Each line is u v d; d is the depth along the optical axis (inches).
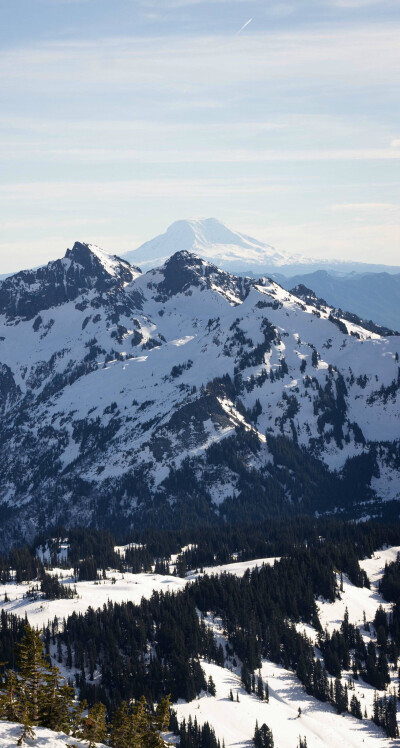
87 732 4990.2
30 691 5029.5
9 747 4296.3
